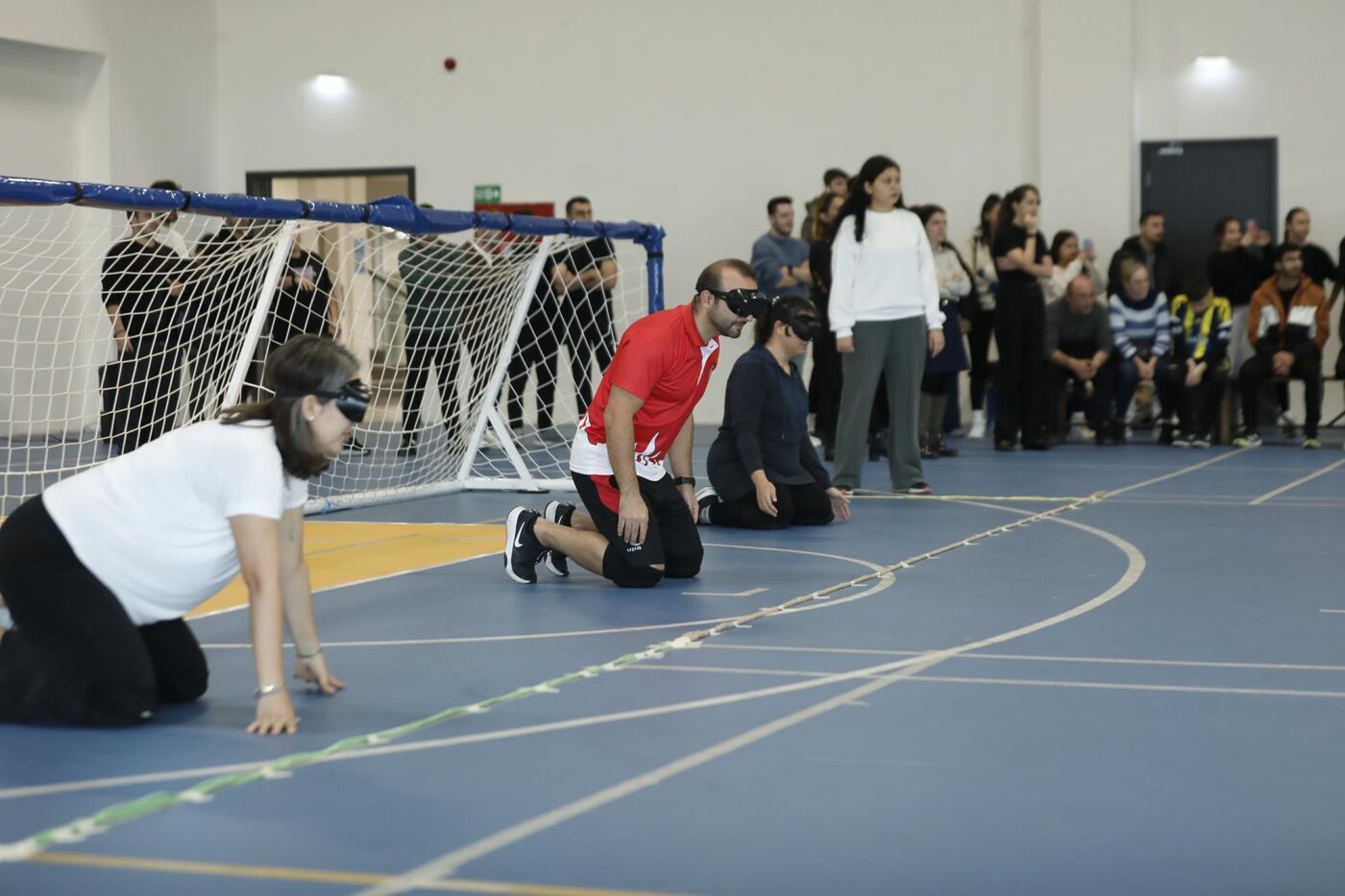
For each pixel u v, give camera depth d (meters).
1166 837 2.57
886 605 4.96
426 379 10.58
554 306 11.76
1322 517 7.38
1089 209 14.23
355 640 4.43
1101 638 4.38
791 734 3.28
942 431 11.60
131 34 15.53
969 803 2.77
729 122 15.22
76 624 3.31
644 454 5.41
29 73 14.71
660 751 3.14
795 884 2.34
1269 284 12.16
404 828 2.62
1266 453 11.44
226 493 3.31
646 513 5.17
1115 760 3.07
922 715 3.44
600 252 11.92
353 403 3.36
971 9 14.55
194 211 6.46
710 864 2.43
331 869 2.40
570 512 5.73
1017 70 14.49
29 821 2.66
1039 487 9.02
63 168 15.14
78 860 2.45
